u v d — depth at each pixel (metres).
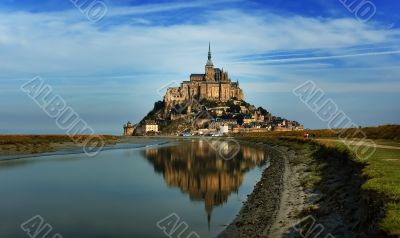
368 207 20.55
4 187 44.97
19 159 82.56
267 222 26.42
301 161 63.88
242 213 30.94
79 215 31.42
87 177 54.38
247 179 52.53
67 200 37.50
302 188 37.03
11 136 147.88
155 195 40.47
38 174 57.06
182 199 38.09
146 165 72.19
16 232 26.48
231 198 38.62
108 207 34.22
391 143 61.19
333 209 25.56
